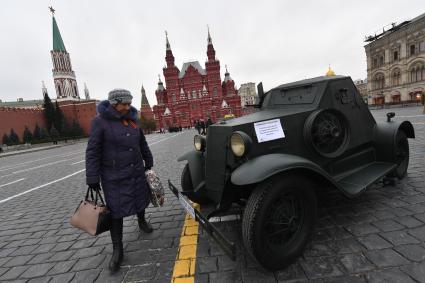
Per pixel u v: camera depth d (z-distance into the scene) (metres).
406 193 3.75
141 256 2.87
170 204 4.54
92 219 2.58
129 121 2.89
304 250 2.55
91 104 70.81
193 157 3.54
